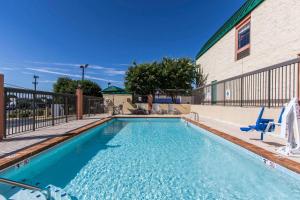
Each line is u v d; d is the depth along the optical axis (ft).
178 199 12.21
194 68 82.23
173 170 17.12
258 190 13.35
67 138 23.77
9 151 17.17
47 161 19.42
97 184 14.29
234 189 13.55
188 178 15.39
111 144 27.32
